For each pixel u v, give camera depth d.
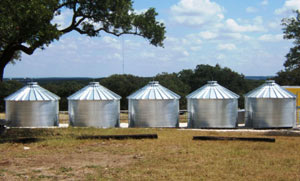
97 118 23.73
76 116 23.88
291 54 39.62
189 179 9.36
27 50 18.19
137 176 9.65
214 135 18.25
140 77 55.81
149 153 12.77
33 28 15.72
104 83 53.56
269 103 24.05
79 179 9.36
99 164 11.09
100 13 19.75
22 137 17.31
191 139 16.23
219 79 58.62
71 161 11.52
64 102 51.00
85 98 23.70
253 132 20.27
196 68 61.56
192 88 59.28
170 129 22.03
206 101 23.72
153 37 21.53
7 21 15.17
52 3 16.95
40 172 10.06
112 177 9.55
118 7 19.92
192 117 24.39
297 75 53.06
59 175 9.75
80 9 19.61
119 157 12.14
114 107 24.44
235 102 24.14
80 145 14.55
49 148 13.95
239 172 10.09
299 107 27.47
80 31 21.03
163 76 56.97
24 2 15.31
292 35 36.50
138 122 23.98
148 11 21.64
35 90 24.77
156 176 9.65
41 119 24.12
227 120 23.72
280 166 10.88
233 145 14.43
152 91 24.39
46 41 16.42
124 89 51.53
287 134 19.06
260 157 12.13
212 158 11.91
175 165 10.90
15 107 23.95
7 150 13.56
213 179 9.39
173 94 24.70
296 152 13.07
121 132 19.16
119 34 21.72
